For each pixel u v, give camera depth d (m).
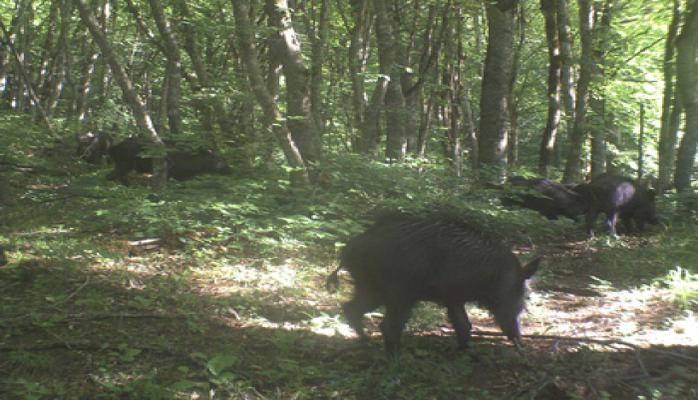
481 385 4.53
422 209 8.82
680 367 4.71
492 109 13.66
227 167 12.17
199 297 5.95
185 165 12.04
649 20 16.67
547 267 8.88
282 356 4.65
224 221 8.38
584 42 15.23
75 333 4.66
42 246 7.04
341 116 14.27
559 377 4.46
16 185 11.26
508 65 13.66
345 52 15.70
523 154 25.97
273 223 8.02
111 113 19.58
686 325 6.05
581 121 14.90
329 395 4.12
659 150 15.41
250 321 5.49
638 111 21.28
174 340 4.75
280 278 6.96
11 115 18.16
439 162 13.11
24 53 20.78
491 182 12.13
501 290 4.81
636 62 19.53
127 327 4.91
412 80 15.41
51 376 3.96
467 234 4.73
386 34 11.69
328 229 8.66
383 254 4.58
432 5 13.80
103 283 5.97
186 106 15.34
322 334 5.37
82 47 20.23
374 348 5.07
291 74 10.14
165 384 3.96
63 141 15.97
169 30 11.84
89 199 10.20
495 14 13.55
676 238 10.94
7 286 5.61
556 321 6.38
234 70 14.52
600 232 12.23
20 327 4.66
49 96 19.72
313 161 10.09
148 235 8.02
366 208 9.19
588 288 7.84
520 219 10.26
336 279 4.96
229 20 16.11
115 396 3.73
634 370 4.68
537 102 24.81
